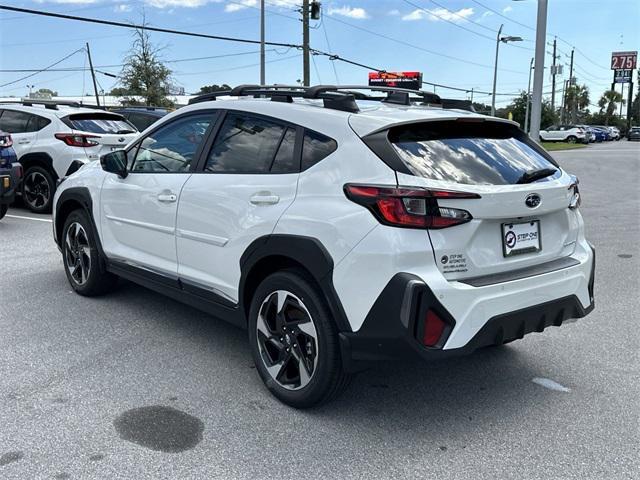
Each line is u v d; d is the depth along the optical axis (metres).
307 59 27.92
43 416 3.43
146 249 4.68
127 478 2.88
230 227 3.83
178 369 4.11
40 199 10.23
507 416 3.57
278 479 2.91
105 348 4.44
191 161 4.30
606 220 10.62
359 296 3.11
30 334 4.68
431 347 3.03
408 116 3.42
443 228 3.08
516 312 3.27
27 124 10.30
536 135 15.76
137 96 36.12
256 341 3.77
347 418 3.50
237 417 3.48
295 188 3.49
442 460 3.10
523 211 3.34
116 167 4.81
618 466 3.06
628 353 4.53
